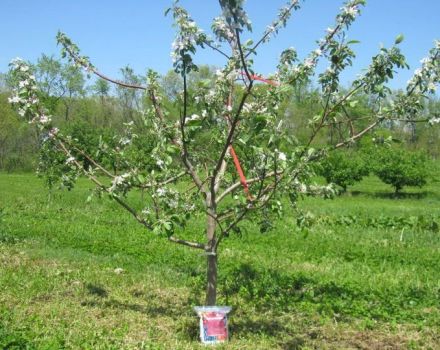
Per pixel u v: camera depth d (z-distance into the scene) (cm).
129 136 557
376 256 925
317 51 457
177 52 420
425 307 627
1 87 3916
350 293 664
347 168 2588
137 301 621
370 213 1616
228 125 484
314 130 468
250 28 383
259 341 501
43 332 490
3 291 623
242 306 614
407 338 524
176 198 478
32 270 730
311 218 484
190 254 883
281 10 466
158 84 497
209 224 504
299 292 665
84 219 1262
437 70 453
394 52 444
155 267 791
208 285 507
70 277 702
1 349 434
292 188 451
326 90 461
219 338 486
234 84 497
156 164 511
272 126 436
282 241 1026
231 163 557
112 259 834
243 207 476
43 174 583
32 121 504
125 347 464
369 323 554
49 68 3200
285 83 451
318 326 556
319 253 940
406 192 2834
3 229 1033
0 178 2912
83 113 3244
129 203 1502
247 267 777
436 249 1022
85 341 473
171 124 501
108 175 512
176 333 512
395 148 2716
